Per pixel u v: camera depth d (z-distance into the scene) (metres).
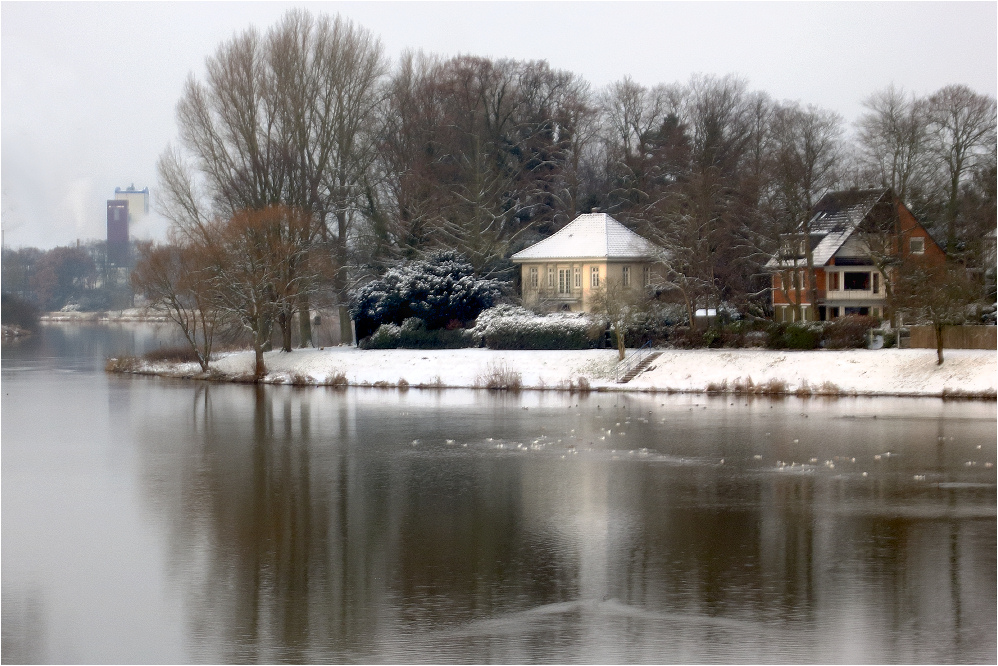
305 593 32.03
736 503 42.19
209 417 67.25
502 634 28.80
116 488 46.09
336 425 63.28
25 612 30.83
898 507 41.28
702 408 68.62
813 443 54.84
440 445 55.91
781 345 80.50
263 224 87.44
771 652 27.45
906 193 88.44
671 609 30.44
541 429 60.78
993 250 90.75
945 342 76.88
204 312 90.56
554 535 37.75
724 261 93.19
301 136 93.00
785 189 87.31
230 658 27.62
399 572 33.84
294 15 95.19
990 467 48.34
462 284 93.75
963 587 31.86
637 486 45.38
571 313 91.94
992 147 87.62
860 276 98.00
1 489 46.03
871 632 28.58
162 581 33.31
